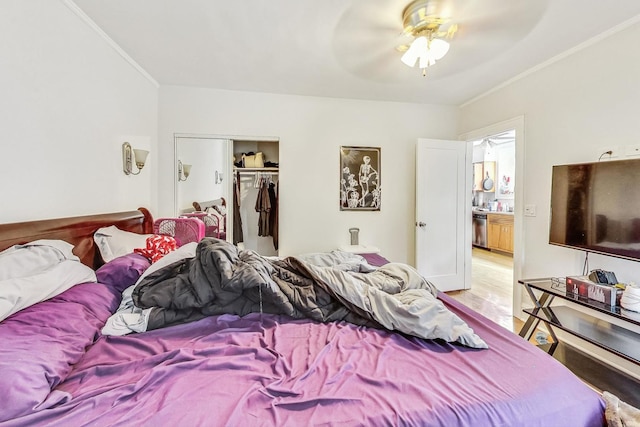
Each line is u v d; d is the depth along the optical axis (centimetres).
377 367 93
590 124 204
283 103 313
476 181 648
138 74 246
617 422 79
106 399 75
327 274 140
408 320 113
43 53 145
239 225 314
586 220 188
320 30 191
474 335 107
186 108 292
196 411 72
